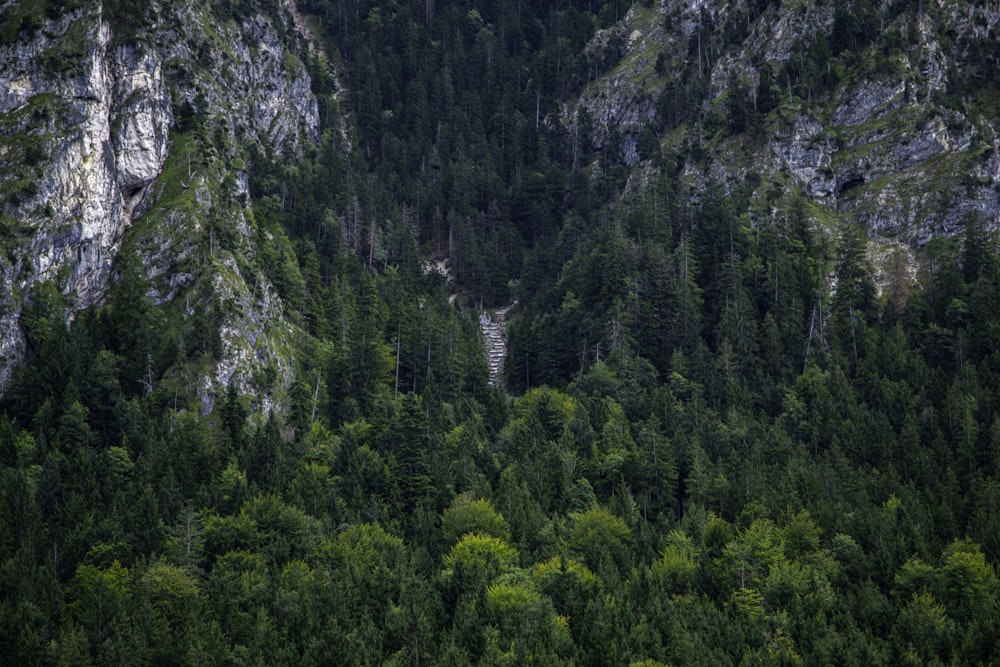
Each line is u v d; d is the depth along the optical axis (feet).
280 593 382.22
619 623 374.84
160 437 480.23
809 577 401.29
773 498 453.99
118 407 483.51
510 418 550.77
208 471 463.01
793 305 599.16
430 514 448.24
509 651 359.46
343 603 380.99
